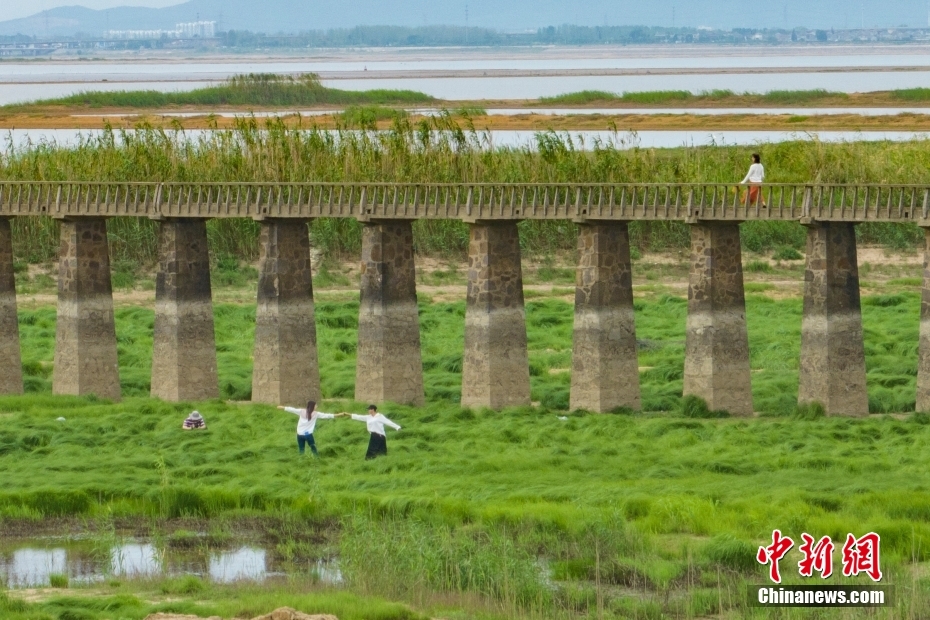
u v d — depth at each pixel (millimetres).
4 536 175875
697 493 184750
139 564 165125
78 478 195875
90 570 162625
